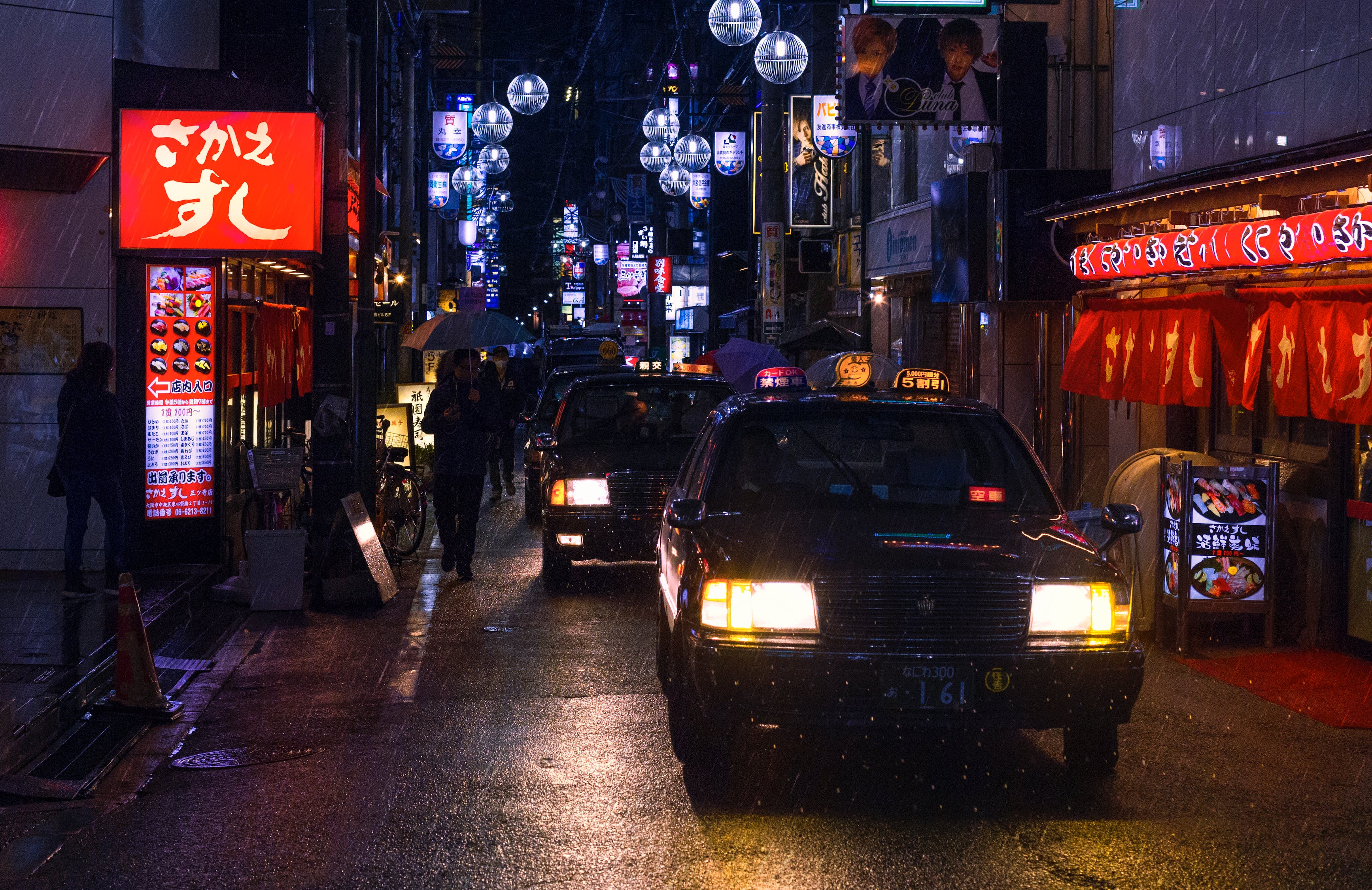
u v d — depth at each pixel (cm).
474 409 1338
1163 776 674
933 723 602
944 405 774
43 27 1229
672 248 5859
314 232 1244
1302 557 1017
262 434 1628
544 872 541
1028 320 1788
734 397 848
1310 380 906
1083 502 1658
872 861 551
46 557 1260
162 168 1239
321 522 1231
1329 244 815
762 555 627
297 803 634
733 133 3525
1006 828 593
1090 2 1661
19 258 1244
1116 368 1188
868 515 698
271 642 1030
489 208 6322
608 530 1237
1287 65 1014
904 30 1552
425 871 543
